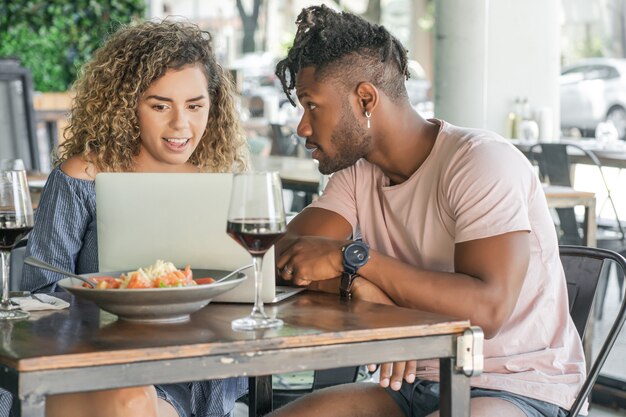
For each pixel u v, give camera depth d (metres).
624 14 13.48
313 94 2.04
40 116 7.43
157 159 2.56
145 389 1.70
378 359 1.59
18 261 3.45
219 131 2.71
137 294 1.59
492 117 6.24
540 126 6.05
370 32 2.06
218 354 1.48
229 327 1.60
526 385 1.99
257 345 1.50
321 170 2.12
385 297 1.93
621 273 4.95
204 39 2.60
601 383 3.77
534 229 2.06
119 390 1.67
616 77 9.99
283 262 1.99
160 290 1.59
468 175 1.99
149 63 2.46
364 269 1.92
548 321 2.07
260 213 1.60
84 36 8.61
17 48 8.51
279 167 5.27
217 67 2.66
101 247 1.94
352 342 1.57
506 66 6.21
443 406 1.68
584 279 2.22
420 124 2.13
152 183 1.91
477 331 1.64
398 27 17.39
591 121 10.02
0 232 1.75
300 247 1.99
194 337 1.52
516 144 5.65
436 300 1.87
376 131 2.09
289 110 8.48
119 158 2.51
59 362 1.38
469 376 1.66
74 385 1.40
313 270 1.95
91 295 1.61
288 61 2.08
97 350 1.42
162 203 1.91
